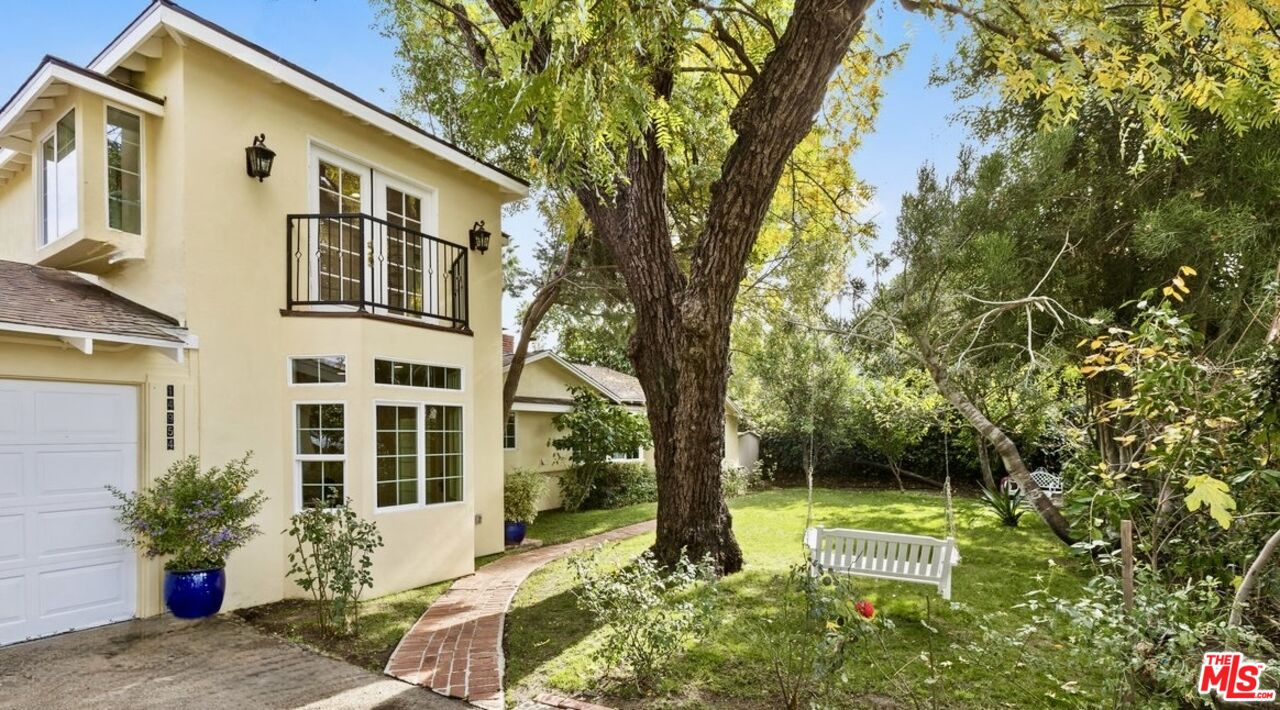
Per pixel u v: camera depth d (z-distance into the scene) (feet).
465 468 27.55
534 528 38.75
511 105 12.03
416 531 24.80
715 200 21.17
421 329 25.75
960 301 23.79
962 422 44.32
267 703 13.99
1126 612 11.39
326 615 20.42
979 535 32.63
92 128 20.53
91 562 19.21
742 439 69.05
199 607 19.26
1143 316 13.89
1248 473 12.18
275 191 23.50
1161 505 13.57
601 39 12.05
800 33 18.65
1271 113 12.64
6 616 17.62
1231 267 20.51
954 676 14.53
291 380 23.58
